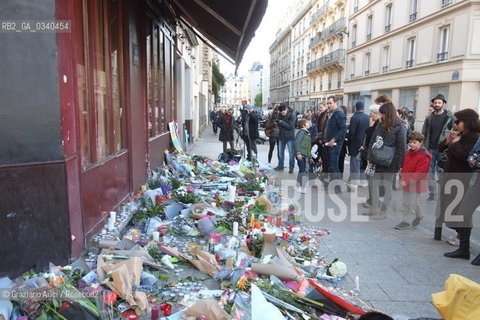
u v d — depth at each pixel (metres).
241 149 13.75
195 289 3.30
